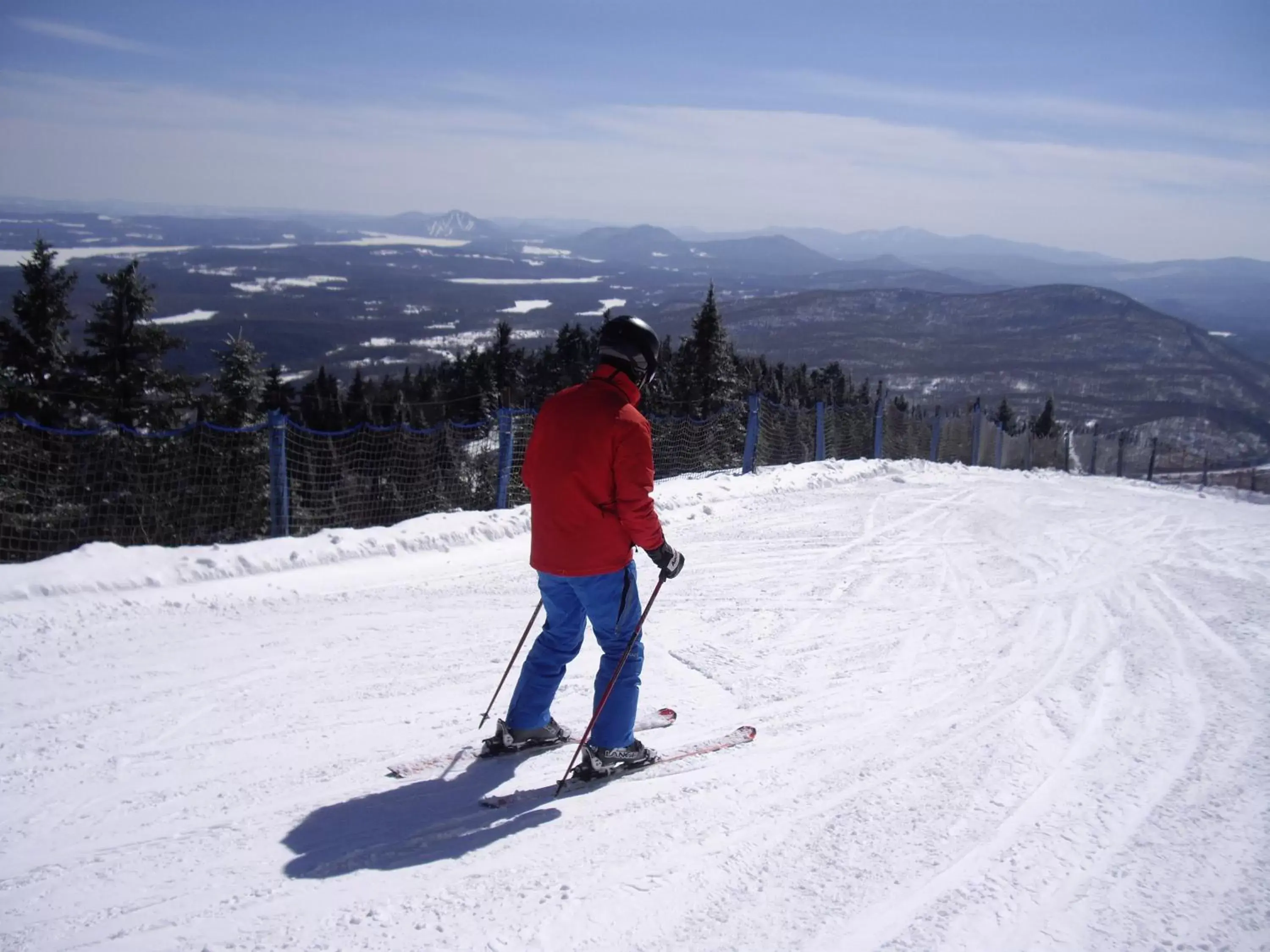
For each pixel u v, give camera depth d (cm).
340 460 940
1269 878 250
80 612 473
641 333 291
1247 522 1153
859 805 295
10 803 275
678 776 315
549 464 293
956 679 443
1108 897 240
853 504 1070
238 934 210
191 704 365
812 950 212
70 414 1481
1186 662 478
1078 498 1378
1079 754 345
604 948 210
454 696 390
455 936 212
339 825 269
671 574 300
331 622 496
